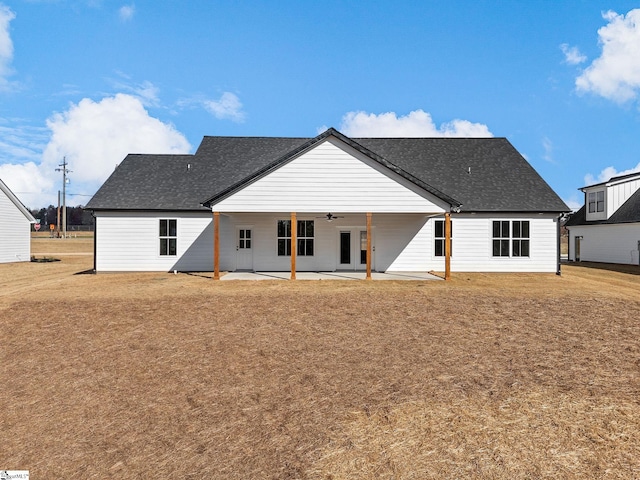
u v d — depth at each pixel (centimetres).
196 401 587
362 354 761
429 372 674
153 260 1900
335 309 1075
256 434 495
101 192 1955
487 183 1986
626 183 2697
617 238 2612
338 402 571
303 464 432
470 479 400
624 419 513
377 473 413
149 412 558
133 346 817
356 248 1914
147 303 1138
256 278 1630
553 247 1869
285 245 1905
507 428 494
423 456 440
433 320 978
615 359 731
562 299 1200
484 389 606
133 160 2167
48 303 1143
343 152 1532
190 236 1908
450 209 1538
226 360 739
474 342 823
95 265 1888
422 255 1898
